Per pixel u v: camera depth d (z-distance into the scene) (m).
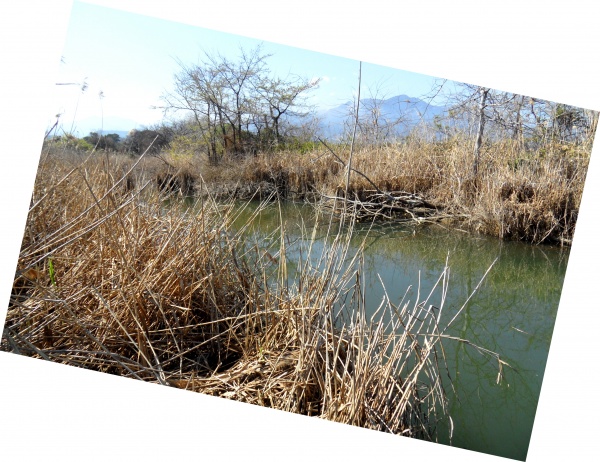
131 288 2.27
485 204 5.96
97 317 2.31
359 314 2.21
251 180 7.51
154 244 2.67
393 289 3.86
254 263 2.97
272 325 2.46
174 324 2.43
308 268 2.55
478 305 3.92
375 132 7.55
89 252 2.52
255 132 8.66
